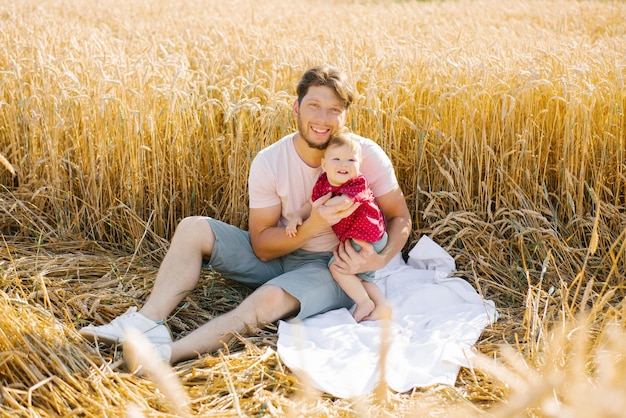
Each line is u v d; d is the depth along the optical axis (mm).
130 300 3459
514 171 4113
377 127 4258
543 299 3564
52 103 4387
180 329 3330
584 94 4234
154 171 4168
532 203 4125
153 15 10055
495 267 3879
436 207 4125
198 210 4383
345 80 3150
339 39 6059
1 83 4516
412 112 4473
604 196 4195
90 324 3211
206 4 11242
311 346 2928
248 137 4434
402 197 3521
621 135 4137
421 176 4285
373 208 3244
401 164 4320
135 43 6723
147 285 3637
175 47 6477
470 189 4148
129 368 2740
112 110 4332
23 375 2605
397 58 4910
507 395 2562
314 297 3230
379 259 3316
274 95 4254
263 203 3342
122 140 4273
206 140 4457
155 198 4180
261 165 3311
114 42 6801
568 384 2119
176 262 3205
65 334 2918
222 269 3443
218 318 3039
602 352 2734
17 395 2449
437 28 7879
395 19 9453
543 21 10219
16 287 3459
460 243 4117
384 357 1547
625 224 3941
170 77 4746
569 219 4027
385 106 4449
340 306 3416
